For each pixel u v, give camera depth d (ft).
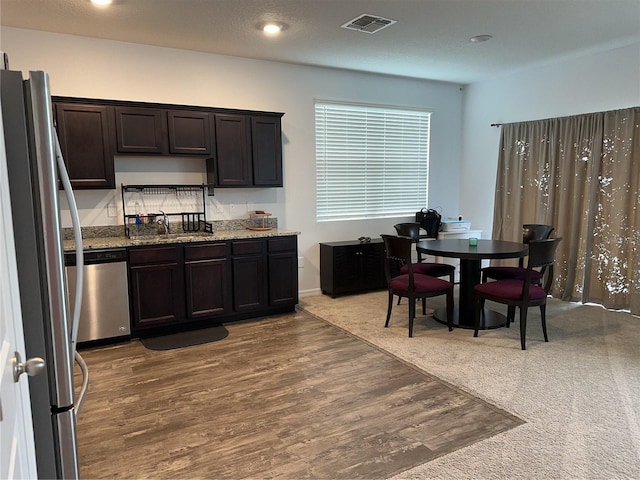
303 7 10.92
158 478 6.63
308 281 17.53
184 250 12.80
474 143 20.17
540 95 17.06
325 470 6.76
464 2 10.74
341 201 18.11
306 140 16.87
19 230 4.16
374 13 11.35
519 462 6.86
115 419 8.29
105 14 11.18
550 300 16.24
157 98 14.06
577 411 8.36
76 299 4.81
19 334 3.69
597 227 15.24
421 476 6.57
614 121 14.47
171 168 14.33
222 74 14.99
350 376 10.00
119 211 13.66
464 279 13.79
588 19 11.91
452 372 10.12
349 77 17.49
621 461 6.84
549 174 16.52
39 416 4.38
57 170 4.52
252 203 15.90
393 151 19.16
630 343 11.78
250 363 10.80
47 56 12.54
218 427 8.00
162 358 11.16
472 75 18.29
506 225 18.42
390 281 13.19
